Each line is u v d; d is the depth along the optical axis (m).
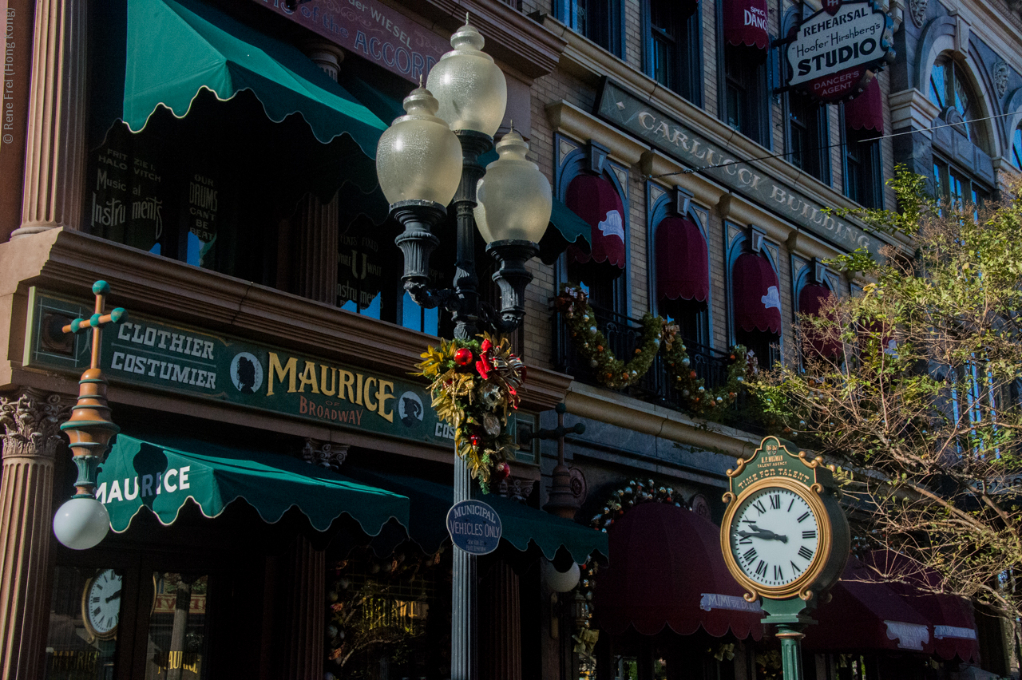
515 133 7.01
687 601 12.20
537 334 13.50
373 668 10.91
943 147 24.89
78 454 6.69
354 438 9.97
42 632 7.74
